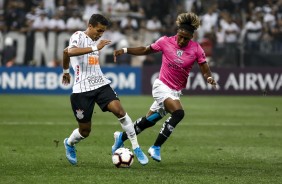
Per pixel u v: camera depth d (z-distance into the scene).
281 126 47.16
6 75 75.88
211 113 56.16
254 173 27.19
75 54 27.47
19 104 62.56
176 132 42.88
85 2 84.19
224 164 29.80
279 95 77.94
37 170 27.47
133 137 28.38
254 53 78.00
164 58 29.44
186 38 28.77
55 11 83.31
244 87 77.88
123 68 76.69
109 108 28.20
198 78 77.38
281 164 29.95
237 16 84.94
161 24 84.56
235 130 44.38
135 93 76.88
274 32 80.81
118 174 26.50
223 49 77.94
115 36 79.31
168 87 29.36
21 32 77.06
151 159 31.17
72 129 43.94
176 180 25.25
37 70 76.12
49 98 70.25
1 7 82.75
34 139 38.59
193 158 31.72
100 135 40.72
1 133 41.38
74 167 28.38
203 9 84.69
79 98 28.30
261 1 85.56
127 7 84.50
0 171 27.17
